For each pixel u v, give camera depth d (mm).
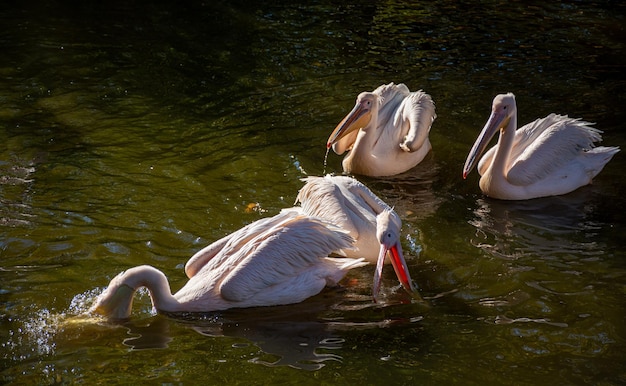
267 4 14102
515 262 6879
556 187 8078
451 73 11180
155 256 6895
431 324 6023
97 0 14141
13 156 8711
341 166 8797
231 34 12695
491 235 7348
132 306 6242
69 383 5277
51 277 6512
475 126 9625
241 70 11375
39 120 9672
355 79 11031
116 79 11000
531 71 11180
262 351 5688
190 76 11148
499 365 5504
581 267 6781
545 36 12469
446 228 7484
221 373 5418
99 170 8461
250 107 10195
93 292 6324
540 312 6148
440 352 5664
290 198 7953
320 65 11547
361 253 6855
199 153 8938
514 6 13867
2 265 6664
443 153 9070
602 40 12234
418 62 11609
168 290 6184
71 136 9281
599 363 5508
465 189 8305
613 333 5859
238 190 8102
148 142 9188
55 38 12391
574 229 7434
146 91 10656
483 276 6688
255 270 6238
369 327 6004
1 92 10422
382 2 14250
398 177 8562
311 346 5750
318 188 7090
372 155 8492
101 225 7359
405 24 13148
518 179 7973
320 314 6195
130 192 8008
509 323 6008
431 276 6707
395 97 9164
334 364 5523
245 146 9117
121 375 5375
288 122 9758
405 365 5508
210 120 9820
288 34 12727
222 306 6230
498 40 12383
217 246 6520
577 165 8188
